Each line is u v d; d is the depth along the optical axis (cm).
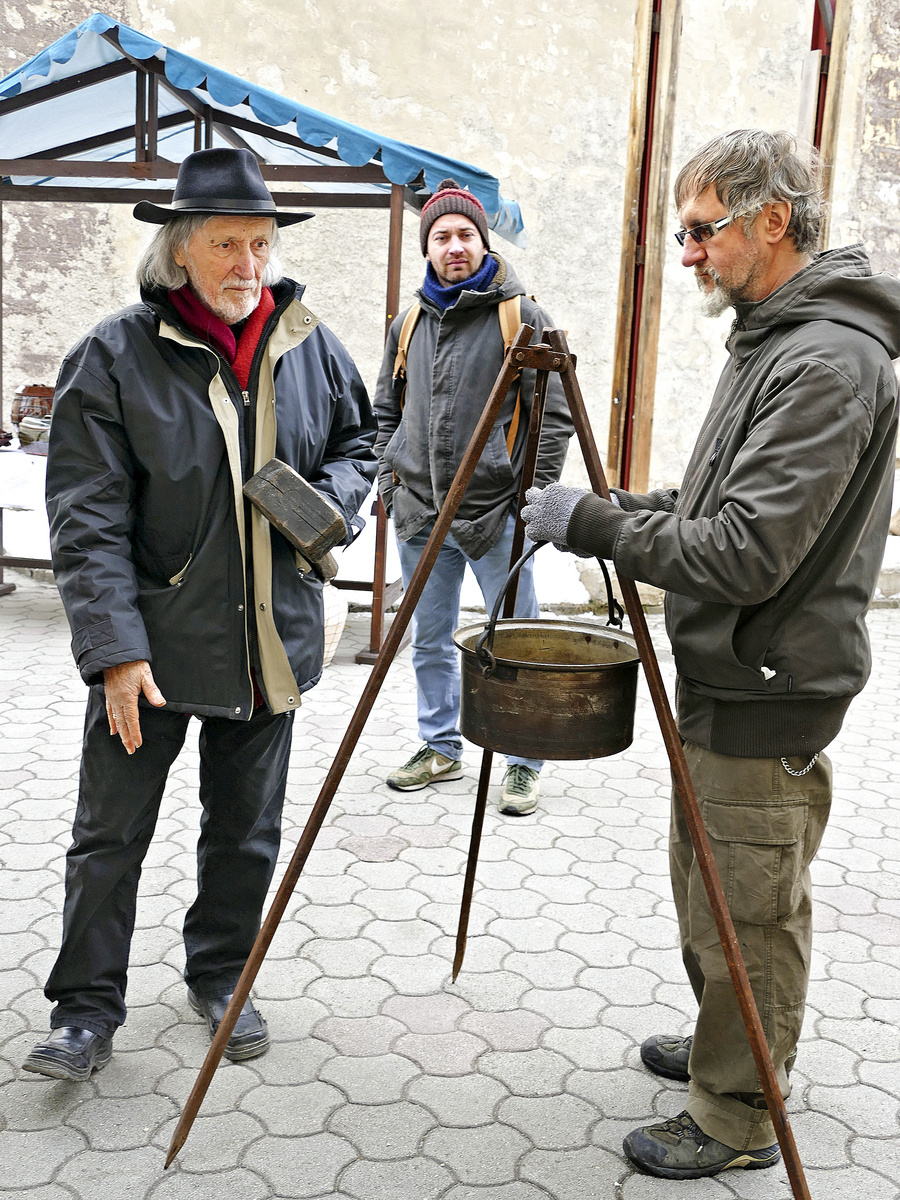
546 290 753
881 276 180
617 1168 208
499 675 205
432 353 368
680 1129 210
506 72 722
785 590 185
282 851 340
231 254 206
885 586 753
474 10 711
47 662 529
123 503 212
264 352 222
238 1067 234
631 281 722
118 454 210
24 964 268
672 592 191
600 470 194
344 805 378
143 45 459
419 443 370
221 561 217
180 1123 199
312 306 733
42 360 755
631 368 736
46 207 734
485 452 353
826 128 753
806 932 203
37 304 746
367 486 247
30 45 714
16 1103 219
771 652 186
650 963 283
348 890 315
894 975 282
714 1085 206
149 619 217
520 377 353
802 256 187
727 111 739
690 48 721
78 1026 224
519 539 245
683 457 774
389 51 710
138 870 229
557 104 730
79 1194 195
